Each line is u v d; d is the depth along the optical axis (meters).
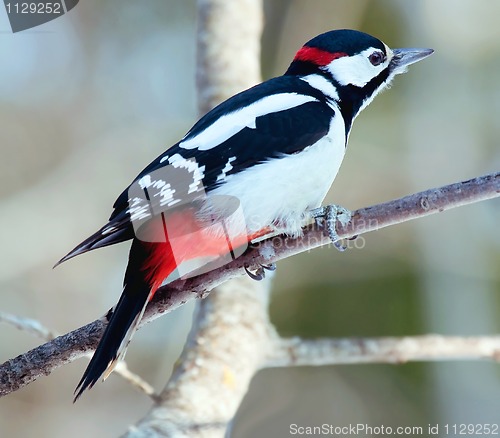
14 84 14.31
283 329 12.08
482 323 11.90
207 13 9.11
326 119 6.38
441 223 12.12
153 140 14.28
